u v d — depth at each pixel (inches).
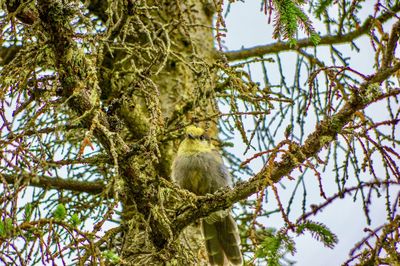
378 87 344.2
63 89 348.8
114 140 345.7
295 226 325.7
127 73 445.7
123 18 373.1
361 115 340.8
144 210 375.2
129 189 367.9
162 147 549.3
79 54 345.7
